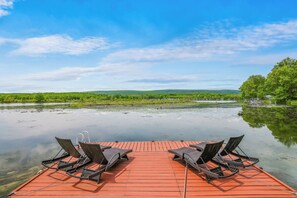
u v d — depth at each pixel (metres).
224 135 12.98
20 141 12.04
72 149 5.65
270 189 4.58
